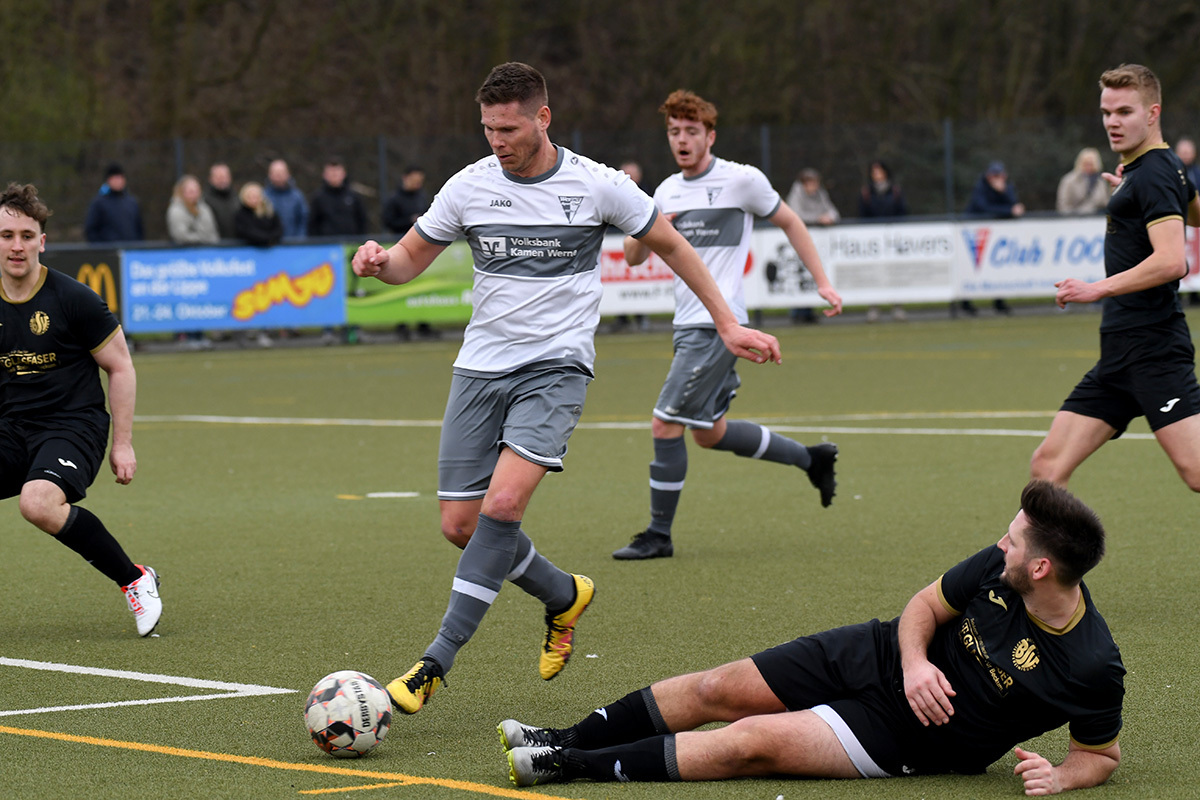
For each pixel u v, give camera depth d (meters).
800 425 47.19
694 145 28.78
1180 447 22.77
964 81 128.50
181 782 15.38
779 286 85.94
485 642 22.00
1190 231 88.94
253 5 117.06
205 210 77.94
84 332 23.00
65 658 21.03
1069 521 14.08
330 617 23.48
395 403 56.12
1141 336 22.95
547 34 127.56
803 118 125.94
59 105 108.12
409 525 32.00
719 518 32.53
